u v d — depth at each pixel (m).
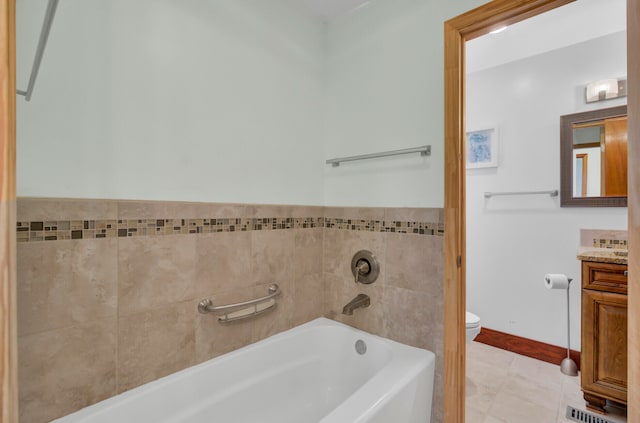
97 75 1.07
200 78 1.35
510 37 2.23
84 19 1.04
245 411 1.42
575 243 2.31
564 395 1.96
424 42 1.53
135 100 1.16
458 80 1.40
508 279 2.61
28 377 0.94
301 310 1.81
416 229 1.54
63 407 1.00
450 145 1.41
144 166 1.19
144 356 1.18
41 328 0.96
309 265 1.86
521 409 1.83
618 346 1.72
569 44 2.32
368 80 1.75
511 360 2.43
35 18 0.95
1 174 0.33
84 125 1.04
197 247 1.34
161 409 1.18
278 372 1.56
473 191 2.79
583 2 1.85
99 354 1.07
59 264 0.99
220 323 1.41
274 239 1.66
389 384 1.19
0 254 0.33
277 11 1.68
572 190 2.32
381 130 1.70
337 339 1.75
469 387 2.06
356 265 1.79
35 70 0.76
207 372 1.32
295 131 1.78
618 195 2.14
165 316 1.24
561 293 2.37
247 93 1.54
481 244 2.75
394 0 1.65
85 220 1.04
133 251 1.15
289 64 1.74
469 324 2.12
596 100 2.22
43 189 0.96
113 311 1.11
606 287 1.76
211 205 1.39
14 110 0.34
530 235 2.50
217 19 1.41
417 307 1.53
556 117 2.39
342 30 1.89
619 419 1.73
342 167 1.87
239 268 1.50
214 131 1.40
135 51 1.16
